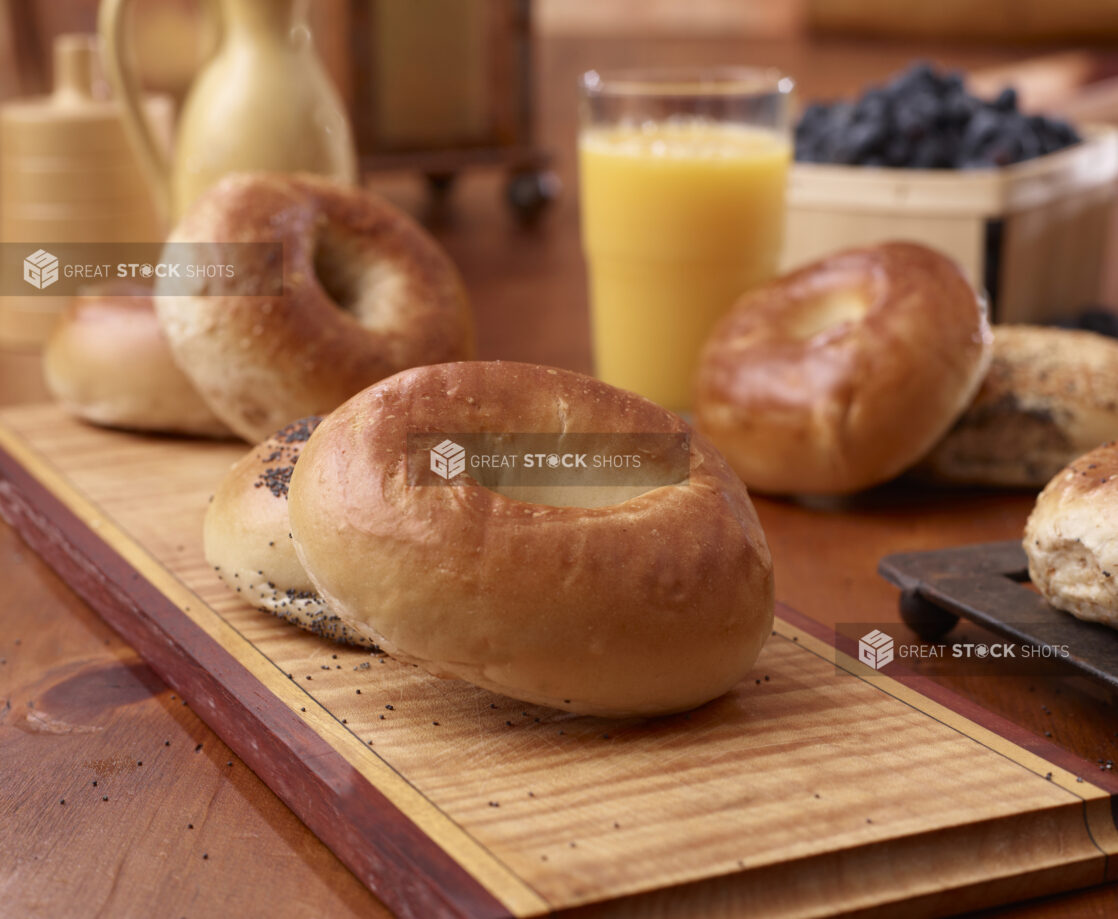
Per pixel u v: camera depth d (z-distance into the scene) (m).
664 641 0.71
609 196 0.97
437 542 0.71
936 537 0.87
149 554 0.82
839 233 1.02
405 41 1.29
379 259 0.90
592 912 0.66
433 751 0.71
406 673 0.75
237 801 0.72
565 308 1.15
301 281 0.86
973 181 0.98
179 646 0.76
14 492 0.87
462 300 0.91
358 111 1.29
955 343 0.88
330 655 0.76
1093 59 1.74
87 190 1.05
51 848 0.70
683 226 0.96
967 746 0.72
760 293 0.92
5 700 0.77
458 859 0.67
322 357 0.86
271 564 0.77
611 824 0.69
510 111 1.38
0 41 1.30
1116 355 0.91
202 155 0.98
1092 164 1.05
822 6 2.56
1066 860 0.69
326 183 0.91
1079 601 0.75
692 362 0.98
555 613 0.71
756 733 0.72
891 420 0.87
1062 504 0.76
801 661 0.76
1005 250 0.99
